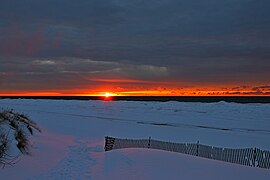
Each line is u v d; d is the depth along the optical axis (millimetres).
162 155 13703
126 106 65438
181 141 23141
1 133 13000
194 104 67000
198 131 29281
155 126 32719
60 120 35219
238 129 31016
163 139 23891
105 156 14281
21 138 13695
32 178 10328
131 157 13461
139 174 10922
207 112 49688
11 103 77125
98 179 10484
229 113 47844
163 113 48469
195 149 15781
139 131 28359
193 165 12023
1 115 15281
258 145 21891
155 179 10359
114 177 10695
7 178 10070
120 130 28625
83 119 38219
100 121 36469
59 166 12117
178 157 13328
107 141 16719
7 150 11969
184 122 36812
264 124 34969
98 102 83250
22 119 18188
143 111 52406
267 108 53031
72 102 84250
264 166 13438
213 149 15219
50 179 10352
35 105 68688
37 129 18844
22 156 12258
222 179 10312
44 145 15117
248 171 11305
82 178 10594
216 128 31609
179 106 62469
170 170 11352
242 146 21406
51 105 69500
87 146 17391
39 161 12375
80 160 13414
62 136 20391
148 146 17219
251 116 43375
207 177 10523
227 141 23578
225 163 12508
